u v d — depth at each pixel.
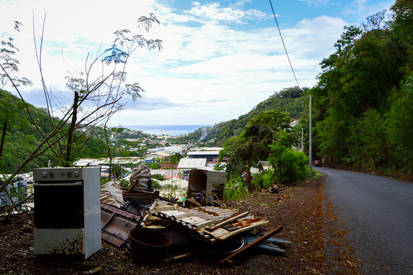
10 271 3.34
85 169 3.71
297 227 6.76
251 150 22.28
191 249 4.58
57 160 5.26
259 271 4.07
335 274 4.11
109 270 3.67
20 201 5.23
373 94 41.84
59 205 3.66
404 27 32.91
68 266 3.58
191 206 7.27
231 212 5.58
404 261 4.69
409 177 24.52
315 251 5.07
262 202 10.24
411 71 28.55
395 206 10.20
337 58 46.62
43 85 5.26
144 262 4.05
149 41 5.34
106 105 5.50
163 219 4.86
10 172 4.85
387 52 38.38
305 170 24.47
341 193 13.99
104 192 5.95
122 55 5.28
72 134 5.48
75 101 5.03
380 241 5.79
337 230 6.59
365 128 36.03
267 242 5.16
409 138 23.78
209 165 17.97
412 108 22.88
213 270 4.02
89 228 3.82
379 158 34.22
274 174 18.55
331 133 50.88
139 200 6.17
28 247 4.09
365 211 9.11
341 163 53.25
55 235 3.66
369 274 4.16
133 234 4.36
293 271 4.14
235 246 4.69
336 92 47.25
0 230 4.68
